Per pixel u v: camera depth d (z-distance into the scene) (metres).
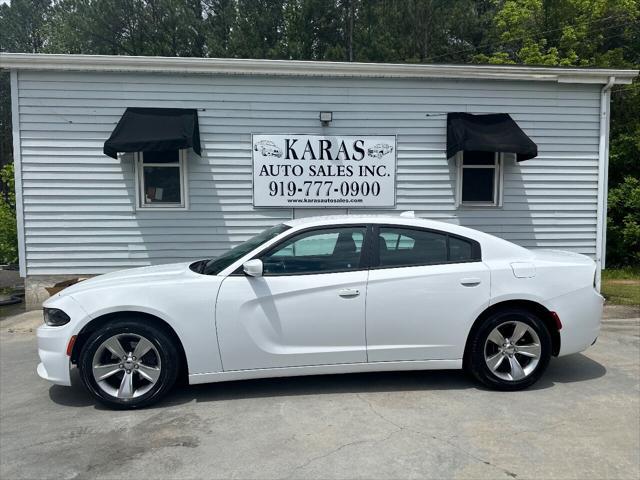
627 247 14.03
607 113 9.04
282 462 3.22
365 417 3.88
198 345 4.11
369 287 4.25
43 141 8.22
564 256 4.84
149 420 3.89
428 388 4.49
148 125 7.97
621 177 14.56
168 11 22.86
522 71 8.79
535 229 9.17
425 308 4.30
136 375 4.17
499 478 3.01
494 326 4.35
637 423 3.77
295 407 4.09
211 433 3.64
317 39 22.16
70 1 24.72
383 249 4.41
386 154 8.79
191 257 8.62
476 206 9.05
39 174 8.26
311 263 4.34
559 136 9.08
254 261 4.12
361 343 4.28
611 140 14.41
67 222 8.36
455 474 3.06
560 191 9.15
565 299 4.44
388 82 8.75
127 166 8.39
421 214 8.98
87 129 8.27
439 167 8.94
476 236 4.55
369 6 22.27
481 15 24.64
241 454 3.33
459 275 4.34
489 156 9.12
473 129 8.47
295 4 21.52
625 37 17.47
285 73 8.48
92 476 3.09
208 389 4.52
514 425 3.73
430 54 22.50
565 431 3.63
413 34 22.27
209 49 21.16
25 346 6.29
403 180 8.91
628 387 4.54
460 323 4.34
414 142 8.88
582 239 9.26
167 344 4.10
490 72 8.75
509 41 19.81
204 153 8.53
